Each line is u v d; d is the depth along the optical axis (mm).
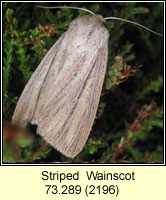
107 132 78
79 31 67
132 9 72
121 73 67
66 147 66
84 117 66
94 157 72
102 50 67
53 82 66
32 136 68
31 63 68
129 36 80
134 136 73
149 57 81
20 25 69
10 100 67
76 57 66
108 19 74
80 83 66
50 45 69
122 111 80
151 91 81
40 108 66
